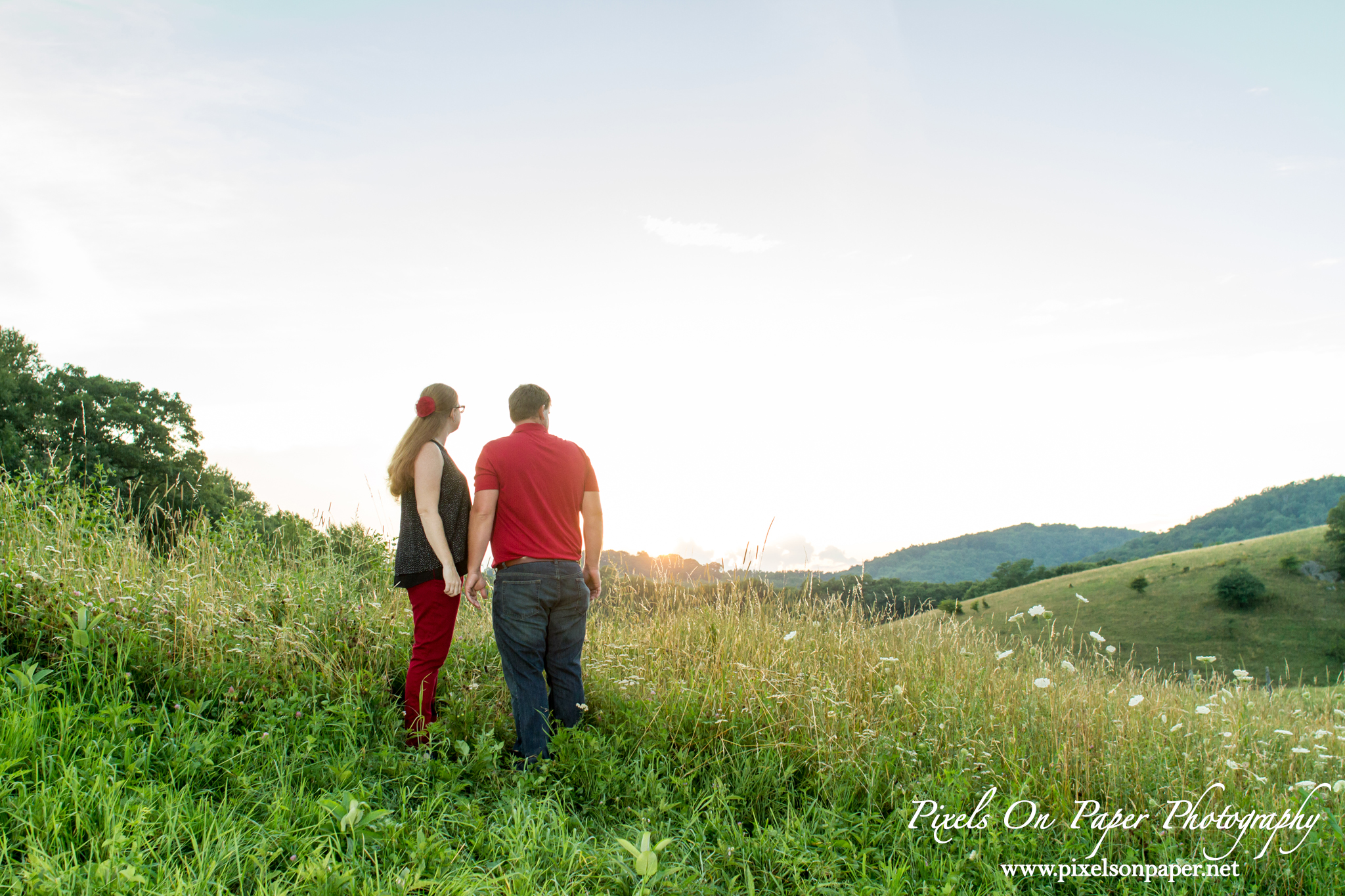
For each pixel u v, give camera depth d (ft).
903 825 10.48
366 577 17.88
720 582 21.75
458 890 7.07
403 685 13.42
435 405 12.42
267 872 6.77
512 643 12.10
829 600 21.58
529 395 13.44
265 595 14.19
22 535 14.21
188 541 15.89
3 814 6.89
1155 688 18.67
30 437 80.69
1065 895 9.78
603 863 8.21
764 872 9.02
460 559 12.58
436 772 10.10
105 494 17.48
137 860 6.48
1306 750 13.58
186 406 97.96
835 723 13.14
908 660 17.99
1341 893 10.01
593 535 13.58
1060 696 15.49
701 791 11.07
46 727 8.73
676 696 13.83
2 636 11.09
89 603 11.71
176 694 10.85
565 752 10.97
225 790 8.30
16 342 89.51
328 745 10.13
